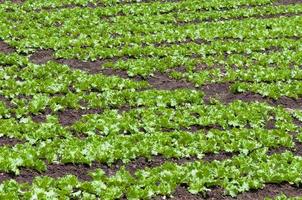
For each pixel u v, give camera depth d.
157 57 31.06
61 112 24.28
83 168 20.05
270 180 19.86
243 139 22.42
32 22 34.94
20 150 20.20
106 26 35.31
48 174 19.45
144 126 23.11
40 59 30.05
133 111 24.20
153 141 21.77
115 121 23.19
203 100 26.41
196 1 42.06
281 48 33.72
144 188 18.84
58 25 35.38
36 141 21.31
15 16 35.97
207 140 22.22
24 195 17.50
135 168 20.34
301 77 29.27
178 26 36.44
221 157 21.45
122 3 41.12
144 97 25.77
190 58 31.36
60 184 18.45
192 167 20.08
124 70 29.30
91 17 36.84
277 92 27.50
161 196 18.56
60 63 29.72
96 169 19.75
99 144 21.19
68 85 26.70
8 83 26.00
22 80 26.95
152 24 36.56
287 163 20.94
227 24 37.12
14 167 19.17
